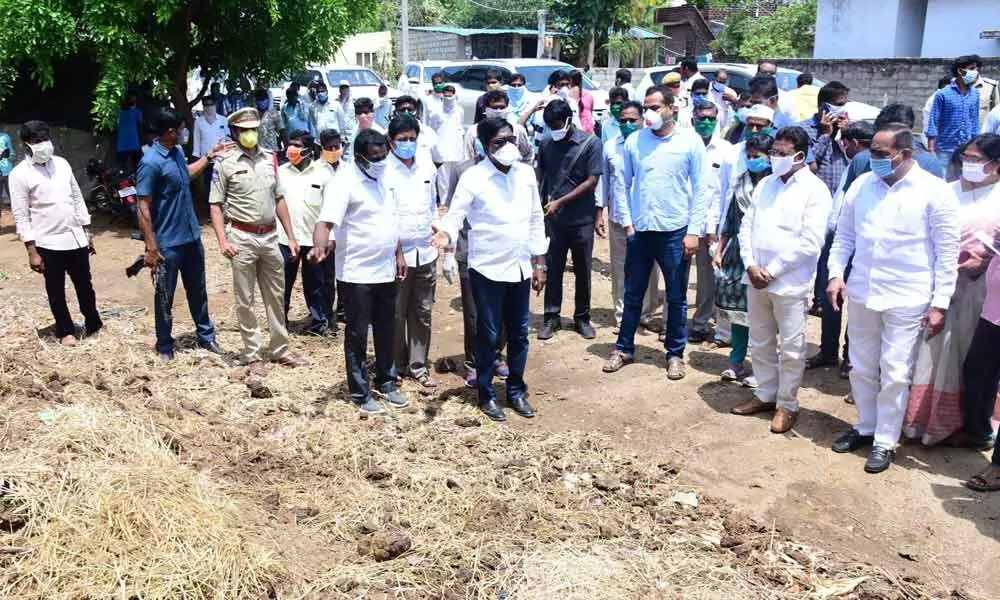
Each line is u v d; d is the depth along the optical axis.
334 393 5.59
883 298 4.47
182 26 10.95
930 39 18.86
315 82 12.58
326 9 11.29
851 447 4.80
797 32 26.48
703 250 6.46
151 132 10.05
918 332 4.47
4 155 10.62
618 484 4.44
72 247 6.27
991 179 4.47
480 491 4.32
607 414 5.40
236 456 4.55
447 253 6.19
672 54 30.70
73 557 3.38
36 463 3.85
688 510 4.24
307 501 4.15
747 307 5.40
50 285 6.29
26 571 3.29
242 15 11.51
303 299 7.93
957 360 4.66
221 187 5.68
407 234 5.48
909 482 4.44
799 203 4.81
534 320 7.36
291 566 3.60
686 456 4.84
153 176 5.73
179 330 6.91
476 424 5.18
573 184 6.52
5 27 9.55
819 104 6.30
